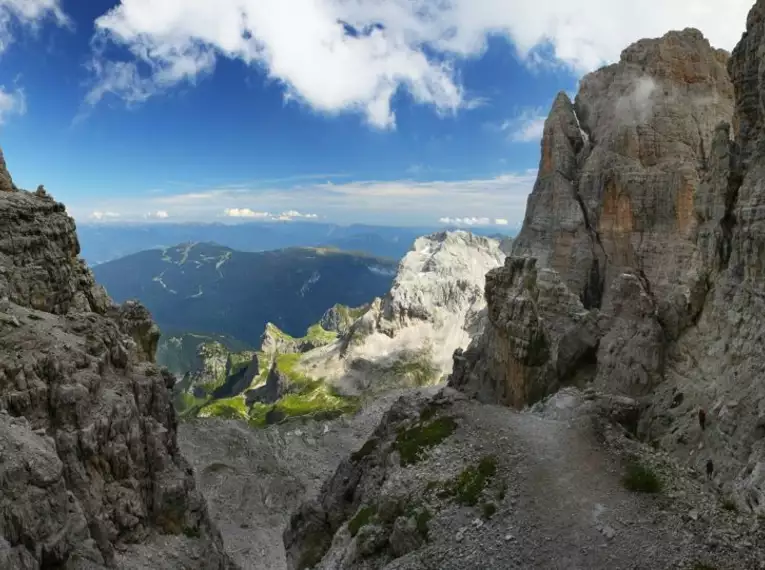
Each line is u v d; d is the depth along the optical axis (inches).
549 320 2261.3
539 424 1489.9
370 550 1312.7
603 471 1226.0
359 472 1822.1
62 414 1045.2
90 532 965.8
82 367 1155.3
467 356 2623.0
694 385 1534.2
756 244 1300.4
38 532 795.4
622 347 1889.8
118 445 1136.2
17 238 1311.5
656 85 3275.1
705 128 3125.0
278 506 2822.3
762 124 1414.9
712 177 1653.5
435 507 1246.3
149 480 1263.5
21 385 1013.8
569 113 3693.4
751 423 1142.3
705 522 997.8
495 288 2308.1
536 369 2010.3
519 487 1218.6
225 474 2999.5
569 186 3503.9
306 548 1774.1
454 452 1440.7
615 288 2106.3
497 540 1089.4
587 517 1082.7
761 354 1216.8
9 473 791.7
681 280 1907.0
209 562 1272.1
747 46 1523.1
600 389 1831.9
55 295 1395.2
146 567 1065.5
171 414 1539.1
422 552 1134.4
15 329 1104.8
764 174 1326.3
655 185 3041.3
